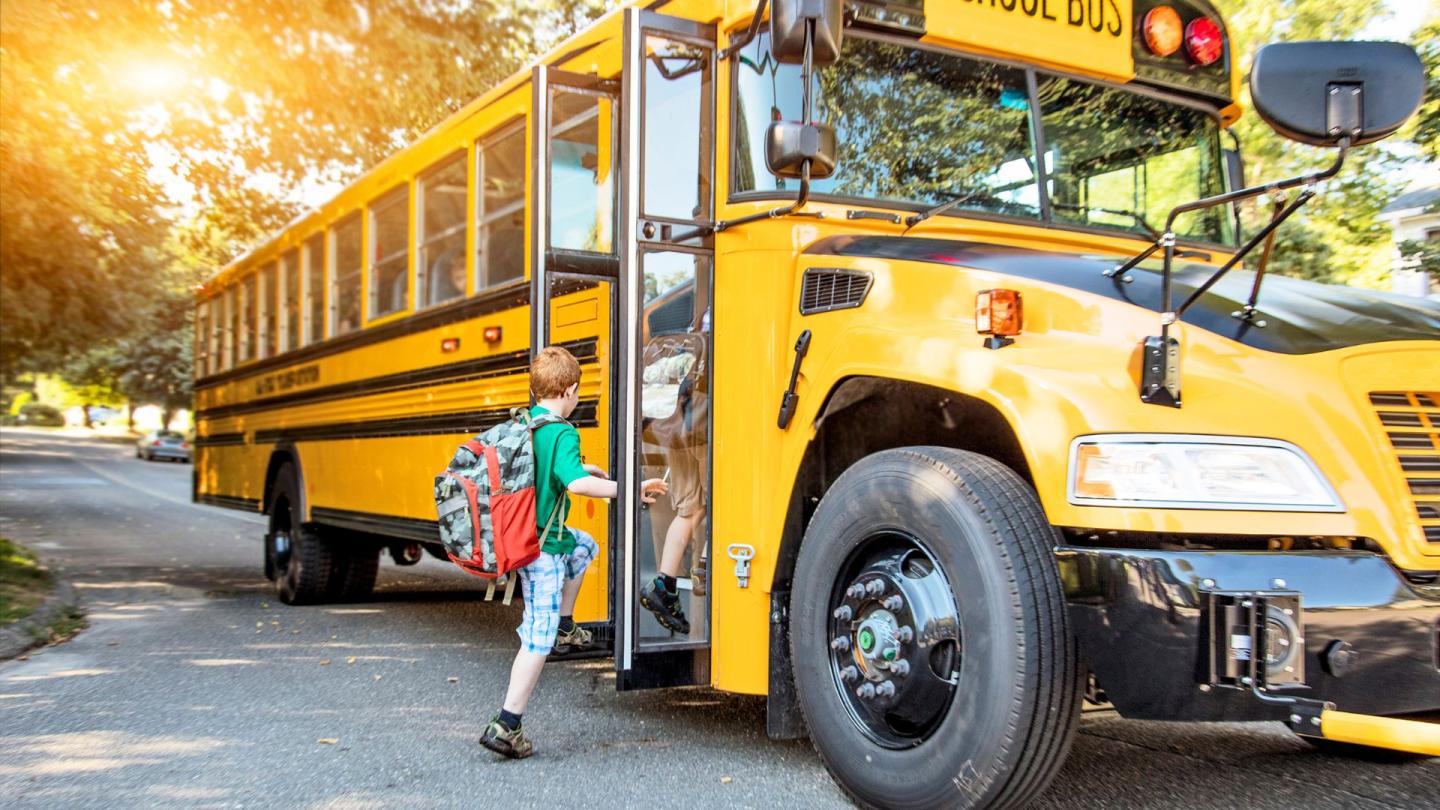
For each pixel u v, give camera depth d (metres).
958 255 3.88
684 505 4.54
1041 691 3.22
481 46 12.42
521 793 4.06
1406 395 3.23
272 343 10.16
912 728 3.63
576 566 4.67
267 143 12.27
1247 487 3.09
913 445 4.18
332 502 8.45
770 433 4.21
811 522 3.96
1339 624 2.98
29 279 22.11
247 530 17.70
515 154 5.94
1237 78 5.16
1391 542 3.07
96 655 6.85
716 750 4.60
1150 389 3.19
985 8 4.54
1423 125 7.60
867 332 3.84
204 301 12.48
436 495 4.36
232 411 11.14
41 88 11.13
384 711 5.36
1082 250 4.53
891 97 4.41
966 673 3.33
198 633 7.69
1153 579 3.04
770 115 4.34
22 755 4.60
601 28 5.12
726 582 4.32
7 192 13.16
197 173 13.10
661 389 4.52
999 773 3.25
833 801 3.92
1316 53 2.89
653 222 4.42
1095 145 4.78
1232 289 3.56
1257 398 3.16
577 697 5.62
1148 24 4.90
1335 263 9.94
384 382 7.57
